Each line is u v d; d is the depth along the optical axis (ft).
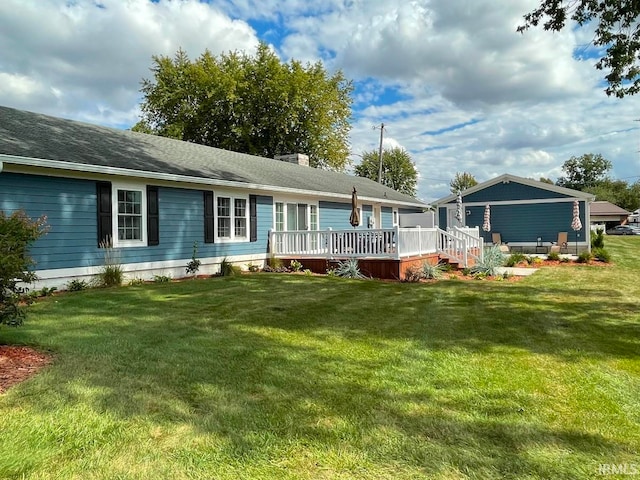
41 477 7.68
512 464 8.36
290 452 8.70
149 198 35.24
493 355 15.40
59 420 9.78
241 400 11.17
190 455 8.52
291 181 52.70
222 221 42.75
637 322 20.95
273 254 47.26
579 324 20.47
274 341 16.87
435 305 24.99
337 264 41.88
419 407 10.91
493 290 31.17
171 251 37.14
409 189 165.48
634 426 10.03
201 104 101.91
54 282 28.89
